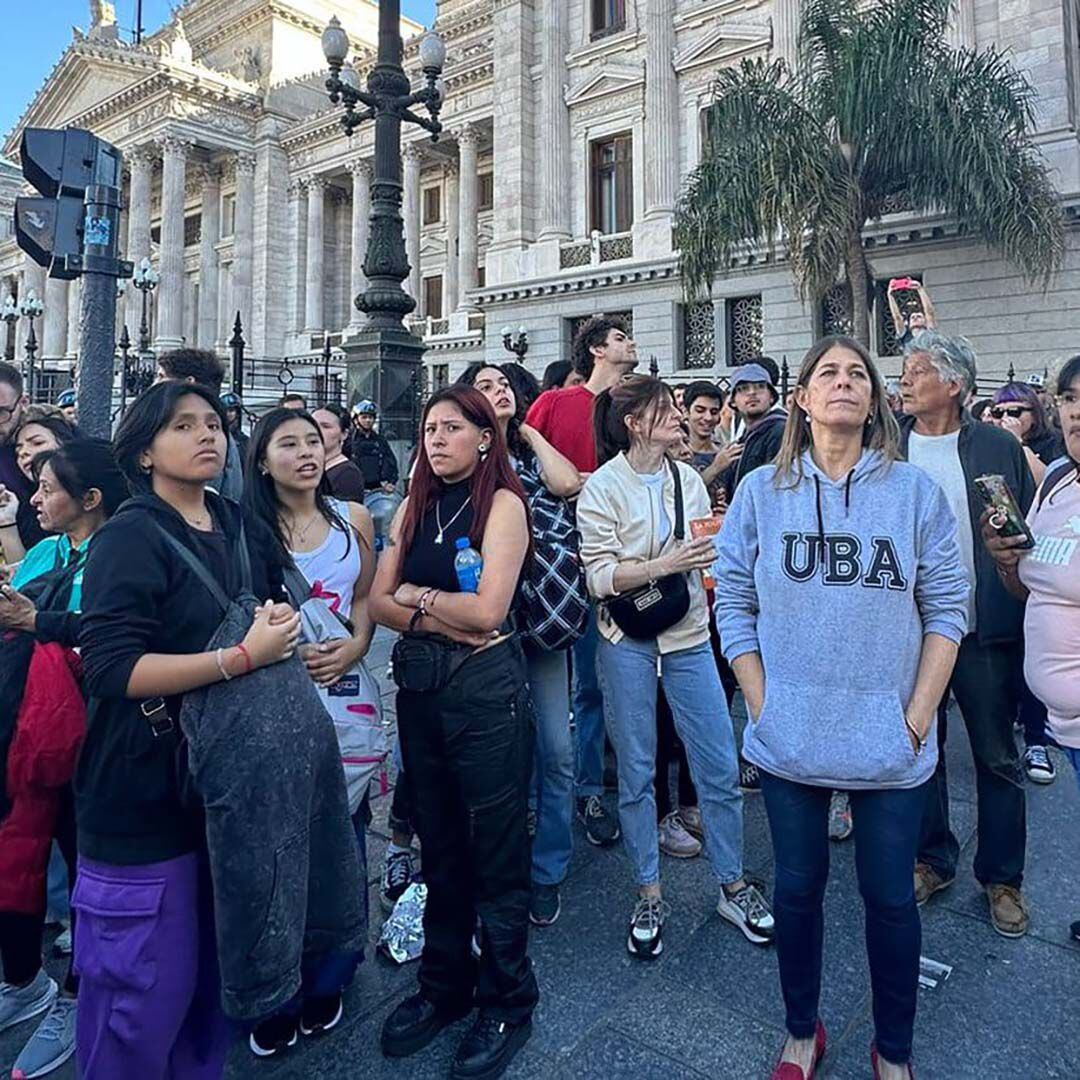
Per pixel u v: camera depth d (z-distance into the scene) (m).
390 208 10.61
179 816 2.04
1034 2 17.16
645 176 23.41
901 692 2.29
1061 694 2.61
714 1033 2.61
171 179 36.25
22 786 2.65
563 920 3.28
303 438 2.79
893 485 2.33
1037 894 3.42
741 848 3.27
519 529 2.61
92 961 1.98
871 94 13.55
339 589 2.83
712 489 4.50
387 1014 2.75
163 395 2.12
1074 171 16.66
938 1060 2.48
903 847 2.27
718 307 21.75
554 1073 2.44
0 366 3.82
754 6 21.70
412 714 2.58
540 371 25.19
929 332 3.33
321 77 40.50
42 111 42.81
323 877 2.27
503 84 26.11
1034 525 2.77
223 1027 2.21
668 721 3.97
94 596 1.97
